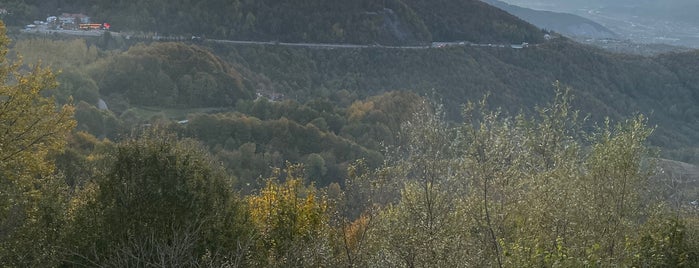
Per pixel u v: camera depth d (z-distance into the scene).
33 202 13.00
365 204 11.70
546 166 11.63
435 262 9.38
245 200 14.25
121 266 10.88
